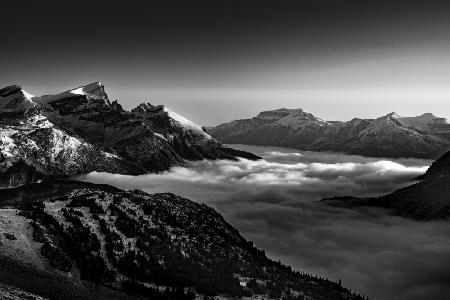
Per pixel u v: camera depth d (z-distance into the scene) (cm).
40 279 16200
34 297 13162
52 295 14838
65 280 17350
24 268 16875
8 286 13638
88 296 16200
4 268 16012
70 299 15150
